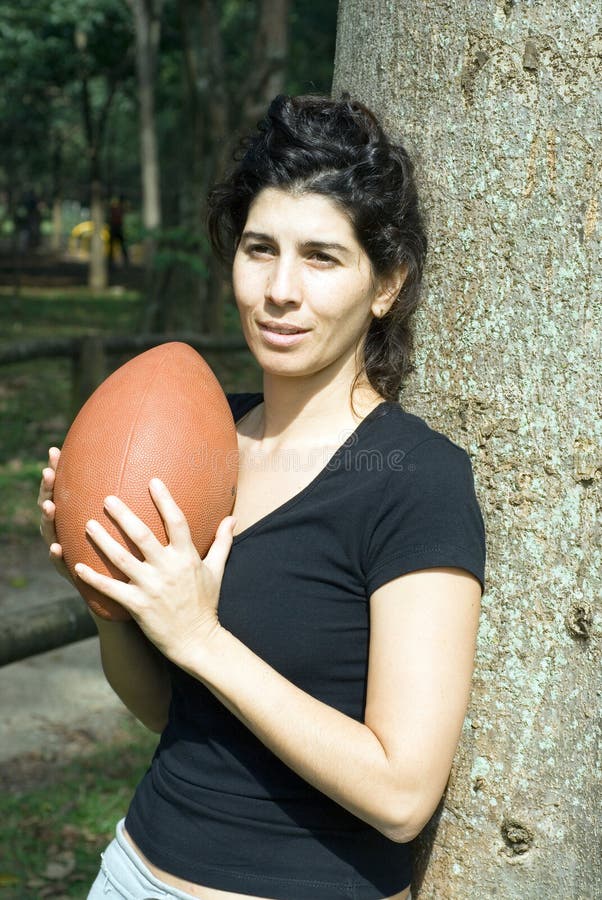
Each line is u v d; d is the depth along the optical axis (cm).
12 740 444
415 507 154
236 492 175
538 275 181
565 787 187
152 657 196
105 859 180
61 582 625
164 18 1952
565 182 178
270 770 161
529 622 186
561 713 185
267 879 159
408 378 194
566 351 180
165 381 173
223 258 185
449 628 151
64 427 967
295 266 163
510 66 180
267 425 180
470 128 184
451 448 161
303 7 1812
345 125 164
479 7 182
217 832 162
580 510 182
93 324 1805
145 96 1620
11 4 2109
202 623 155
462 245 186
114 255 3116
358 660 159
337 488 160
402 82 193
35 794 396
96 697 493
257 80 1279
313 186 160
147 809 173
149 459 164
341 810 160
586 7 175
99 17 2059
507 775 189
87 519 163
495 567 187
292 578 159
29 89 2556
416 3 190
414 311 181
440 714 148
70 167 3691
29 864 351
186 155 1382
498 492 186
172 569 154
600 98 175
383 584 154
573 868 188
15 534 702
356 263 164
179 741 170
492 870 191
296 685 160
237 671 153
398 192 166
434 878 196
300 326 164
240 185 170
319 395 174
